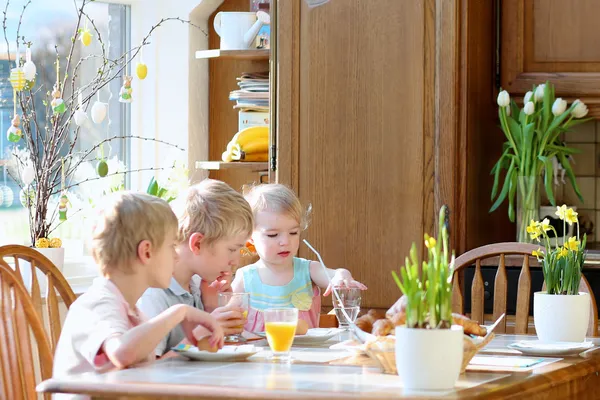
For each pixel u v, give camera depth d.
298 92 3.73
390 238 3.63
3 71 3.84
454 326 1.74
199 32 4.22
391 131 3.63
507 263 3.49
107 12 4.13
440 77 3.57
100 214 2.06
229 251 2.41
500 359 1.96
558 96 3.72
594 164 4.05
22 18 3.90
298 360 1.95
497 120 3.94
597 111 3.72
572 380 1.87
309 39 3.72
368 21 3.65
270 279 2.88
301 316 2.86
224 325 2.13
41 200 3.53
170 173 3.64
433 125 3.58
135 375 1.71
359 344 2.11
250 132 3.97
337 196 3.69
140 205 2.04
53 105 3.51
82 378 1.67
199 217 2.38
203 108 4.25
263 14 3.97
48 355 2.16
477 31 3.65
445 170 3.56
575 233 3.87
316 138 3.71
